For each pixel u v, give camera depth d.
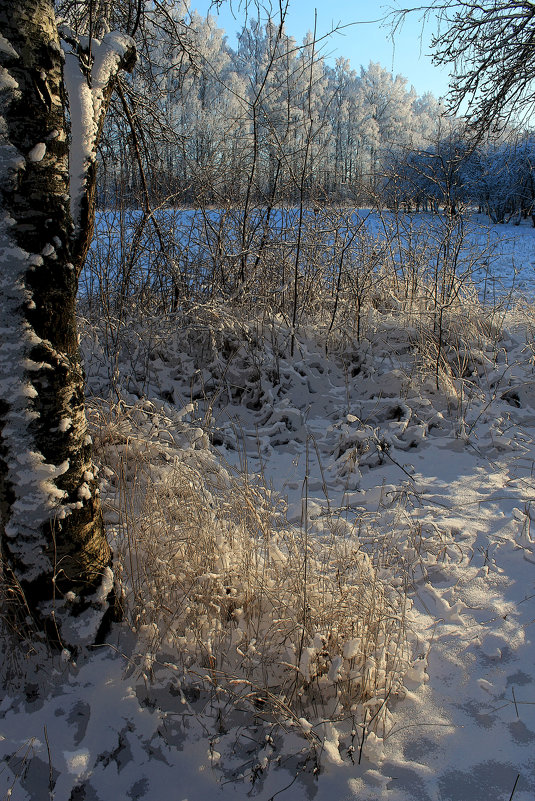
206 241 7.11
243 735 2.48
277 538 3.49
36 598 2.67
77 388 2.64
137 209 7.13
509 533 3.92
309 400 5.90
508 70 7.82
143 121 6.68
